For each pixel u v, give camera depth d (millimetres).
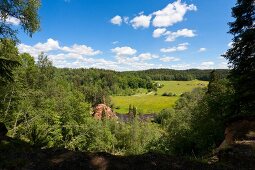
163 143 31062
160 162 8461
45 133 31969
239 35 16578
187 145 25359
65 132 40594
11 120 32969
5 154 8586
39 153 8922
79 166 8133
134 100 166375
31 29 18844
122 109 142375
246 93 16438
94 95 132625
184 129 27844
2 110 31250
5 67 13742
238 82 16984
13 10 17781
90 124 42500
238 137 12898
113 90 190750
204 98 28797
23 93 33750
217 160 10328
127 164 8297
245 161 9516
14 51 29562
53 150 9242
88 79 180250
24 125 32406
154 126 93000
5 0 16781
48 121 38469
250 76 16391
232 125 14789
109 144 51375
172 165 8328
